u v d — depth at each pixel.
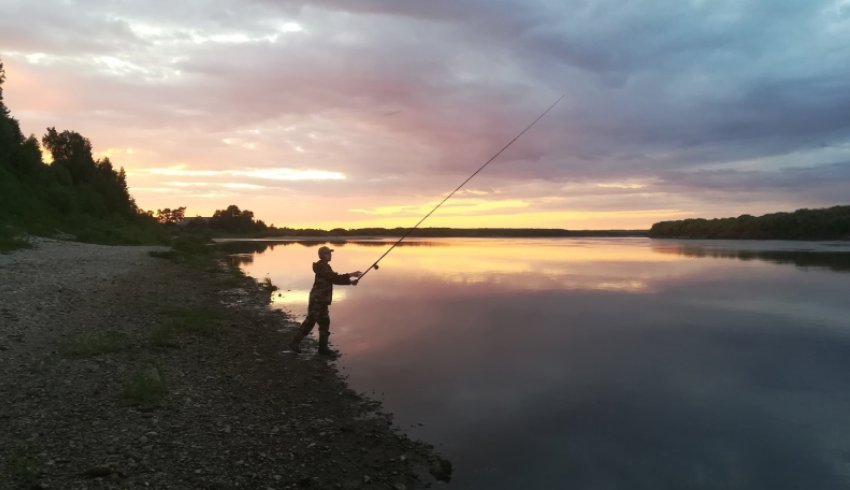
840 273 24.06
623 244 66.75
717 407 6.89
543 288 18.77
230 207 123.75
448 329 11.48
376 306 14.53
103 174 65.56
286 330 10.77
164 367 7.19
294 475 4.52
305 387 7.14
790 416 6.60
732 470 5.15
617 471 5.11
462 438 5.78
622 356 9.36
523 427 6.13
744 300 16.08
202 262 27.58
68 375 6.29
